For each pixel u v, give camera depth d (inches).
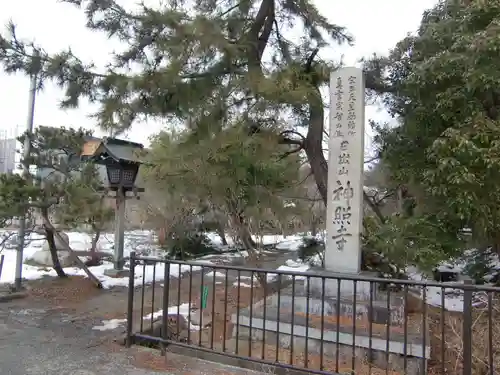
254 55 264.1
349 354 165.8
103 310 227.0
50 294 261.9
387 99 305.9
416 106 245.3
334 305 190.4
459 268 312.8
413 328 176.6
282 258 463.2
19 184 263.7
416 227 218.8
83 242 502.0
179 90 232.4
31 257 386.9
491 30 187.9
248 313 194.2
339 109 215.2
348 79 214.5
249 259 337.7
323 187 288.2
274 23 298.8
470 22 215.5
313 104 241.9
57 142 280.1
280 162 299.3
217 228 450.9
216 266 144.9
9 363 141.9
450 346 163.8
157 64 233.9
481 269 279.0
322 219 405.4
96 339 172.1
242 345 180.1
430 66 218.1
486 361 147.8
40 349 157.8
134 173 354.3
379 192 349.4
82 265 292.7
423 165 239.3
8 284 283.6
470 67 198.8
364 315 185.5
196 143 243.1
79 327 191.2
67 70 220.5
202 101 239.9
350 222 208.2
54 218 299.1
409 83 231.8
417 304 233.1
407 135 253.1
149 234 598.5
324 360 162.9
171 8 231.8
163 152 273.3
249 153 245.0
